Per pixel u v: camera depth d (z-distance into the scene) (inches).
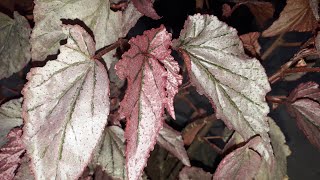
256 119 15.1
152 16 13.9
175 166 22.9
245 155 16.7
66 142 11.8
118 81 17.7
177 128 26.6
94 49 13.1
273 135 19.7
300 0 17.2
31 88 11.9
